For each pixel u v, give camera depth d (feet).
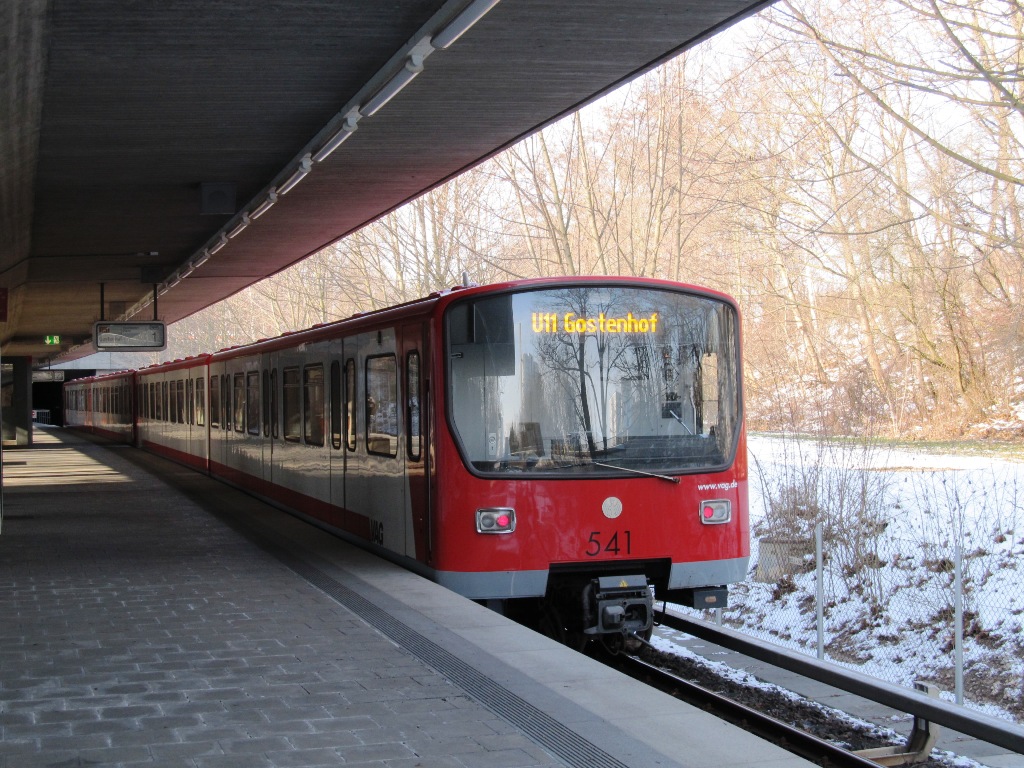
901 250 85.56
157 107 36.96
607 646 35.91
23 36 27.96
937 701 26.61
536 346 32.48
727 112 81.66
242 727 19.19
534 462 32.07
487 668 23.13
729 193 79.61
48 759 17.53
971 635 37.86
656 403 33.04
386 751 17.84
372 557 38.14
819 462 49.03
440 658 24.04
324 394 45.70
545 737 18.54
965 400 80.79
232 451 68.03
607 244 96.12
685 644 41.47
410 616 28.37
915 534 45.39
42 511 56.39
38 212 53.31
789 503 49.34
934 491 46.52
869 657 39.58
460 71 34.37
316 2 27.91
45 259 68.23
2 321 59.57
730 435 33.81
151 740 18.49
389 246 117.70
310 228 61.57
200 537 45.16
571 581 32.83
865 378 63.46
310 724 19.33
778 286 97.60
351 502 41.70
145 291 87.97
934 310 83.30
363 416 39.99
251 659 24.14
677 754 17.66
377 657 24.22
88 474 84.17
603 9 29.17
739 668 37.52
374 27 29.94
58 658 24.34
